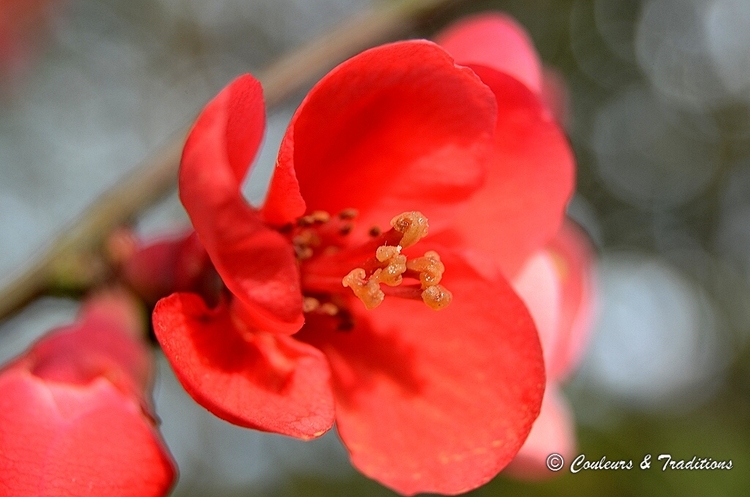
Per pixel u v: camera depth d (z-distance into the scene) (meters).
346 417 0.17
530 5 0.67
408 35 0.20
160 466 0.17
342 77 0.16
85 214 0.19
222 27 0.64
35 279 0.19
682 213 0.79
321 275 0.17
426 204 0.17
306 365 0.17
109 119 0.60
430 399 0.17
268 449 0.50
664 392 0.51
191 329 0.17
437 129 0.17
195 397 0.16
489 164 0.17
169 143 0.19
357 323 0.18
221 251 0.16
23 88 0.49
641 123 0.77
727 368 0.65
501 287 0.17
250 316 0.17
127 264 0.18
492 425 0.17
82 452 0.17
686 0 0.76
